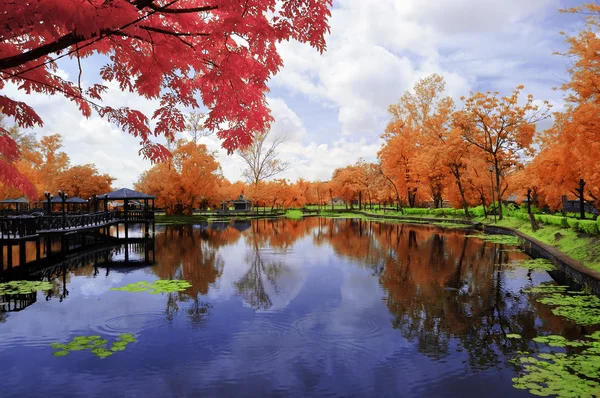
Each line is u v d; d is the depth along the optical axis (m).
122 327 7.14
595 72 10.82
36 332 6.89
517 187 34.84
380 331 6.83
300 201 75.31
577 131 11.79
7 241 14.07
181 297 9.30
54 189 45.91
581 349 5.88
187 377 5.13
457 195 39.34
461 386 4.80
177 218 45.28
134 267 13.79
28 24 3.19
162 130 5.22
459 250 17.41
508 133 29.23
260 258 15.62
